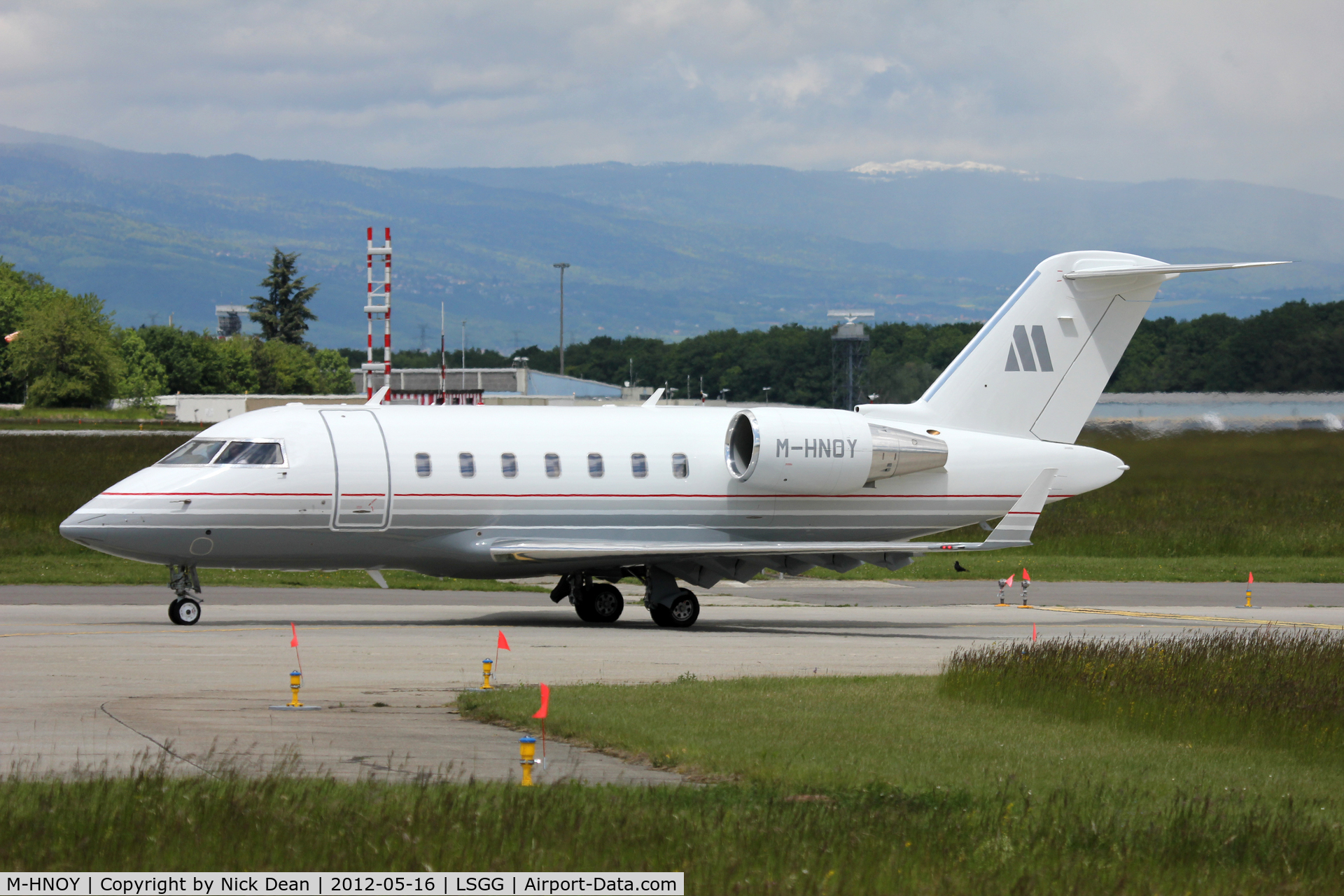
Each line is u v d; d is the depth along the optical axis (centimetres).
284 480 8800
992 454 10362
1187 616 10650
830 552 9500
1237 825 4009
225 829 3447
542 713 4659
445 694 6128
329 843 3350
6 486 18200
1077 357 10656
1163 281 10644
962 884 3334
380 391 9950
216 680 6309
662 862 3369
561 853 3388
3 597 10038
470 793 3875
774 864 3394
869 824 3775
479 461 9206
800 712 5650
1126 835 3838
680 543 9581
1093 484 10600
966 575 13450
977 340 10531
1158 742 5472
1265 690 6084
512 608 10394
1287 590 12525
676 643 8356
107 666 6644
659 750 4800
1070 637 7419
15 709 5434
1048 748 5197
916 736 5247
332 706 5722
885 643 8756
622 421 9744
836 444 9769
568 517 9369
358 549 9081
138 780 3856
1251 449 18675
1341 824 4184
